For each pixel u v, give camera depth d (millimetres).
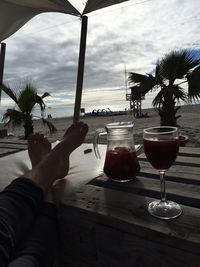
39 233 699
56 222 808
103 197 839
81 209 771
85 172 1119
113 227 719
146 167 1067
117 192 870
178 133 708
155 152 666
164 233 604
